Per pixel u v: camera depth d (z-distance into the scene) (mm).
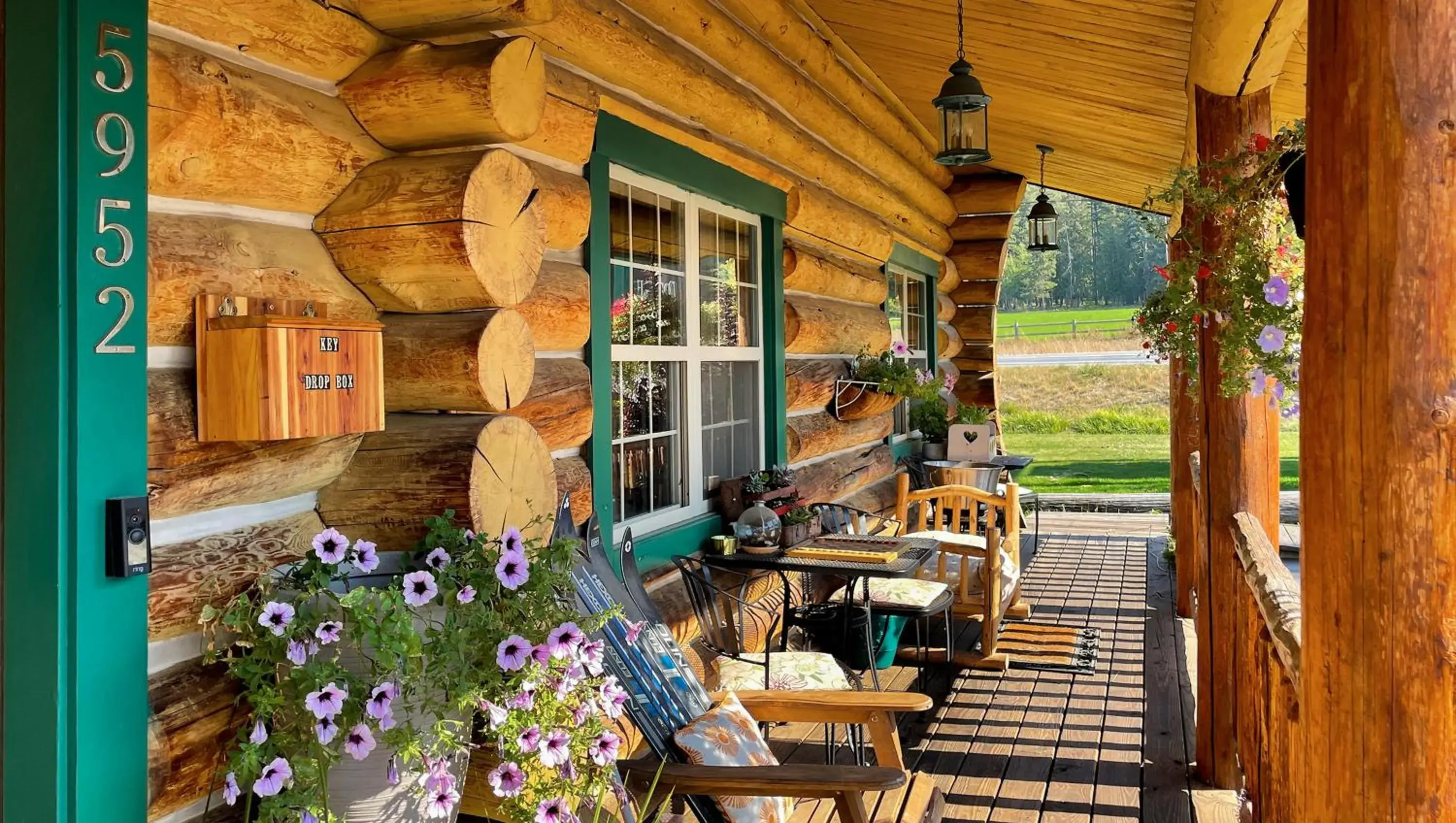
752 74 5105
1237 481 3869
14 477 1803
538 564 2359
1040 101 6359
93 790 1783
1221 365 2975
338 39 2420
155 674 1968
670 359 4402
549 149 3256
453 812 2199
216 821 2051
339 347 2168
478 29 2531
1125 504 12195
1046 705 4898
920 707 2938
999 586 5523
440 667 2074
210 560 2061
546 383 3299
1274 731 2893
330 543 2080
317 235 2451
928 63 6488
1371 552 1541
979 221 10344
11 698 1801
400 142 2535
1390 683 1525
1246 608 3662
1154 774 4051
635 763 2551
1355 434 1562
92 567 1786
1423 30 1470
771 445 5324
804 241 5992
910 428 8969
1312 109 1649
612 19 3705
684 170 4348
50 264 1776
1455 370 1474
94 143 1794
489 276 2436
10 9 1809
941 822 2891
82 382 1775
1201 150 3637
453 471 2414
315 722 1941
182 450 1981
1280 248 2918
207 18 2094
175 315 1979
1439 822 1495
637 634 2938
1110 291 47031
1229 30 3080
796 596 5527
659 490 4367
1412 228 1482
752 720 2877
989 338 10594
